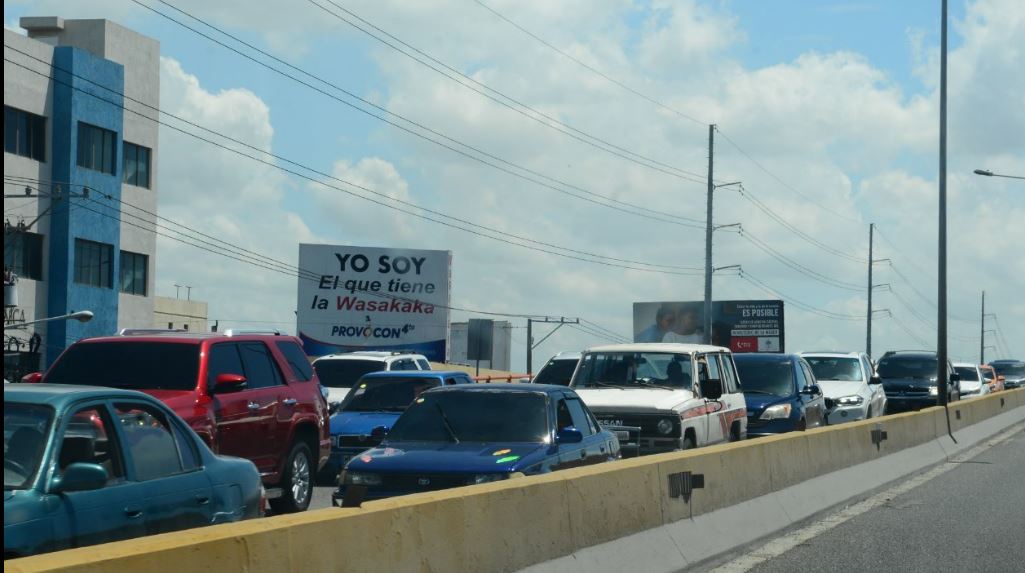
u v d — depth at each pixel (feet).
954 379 123.24
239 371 45.39
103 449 24.57
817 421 81.56
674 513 35.35
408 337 205.16
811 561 36.29
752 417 75.15
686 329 291.17
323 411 50.85
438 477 37.45
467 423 41.63
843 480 54.49
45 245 157.17
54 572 14.58
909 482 63.41
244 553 17.71
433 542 22.97
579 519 29.35
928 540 40.68
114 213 167.32
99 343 43.98
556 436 41.16
